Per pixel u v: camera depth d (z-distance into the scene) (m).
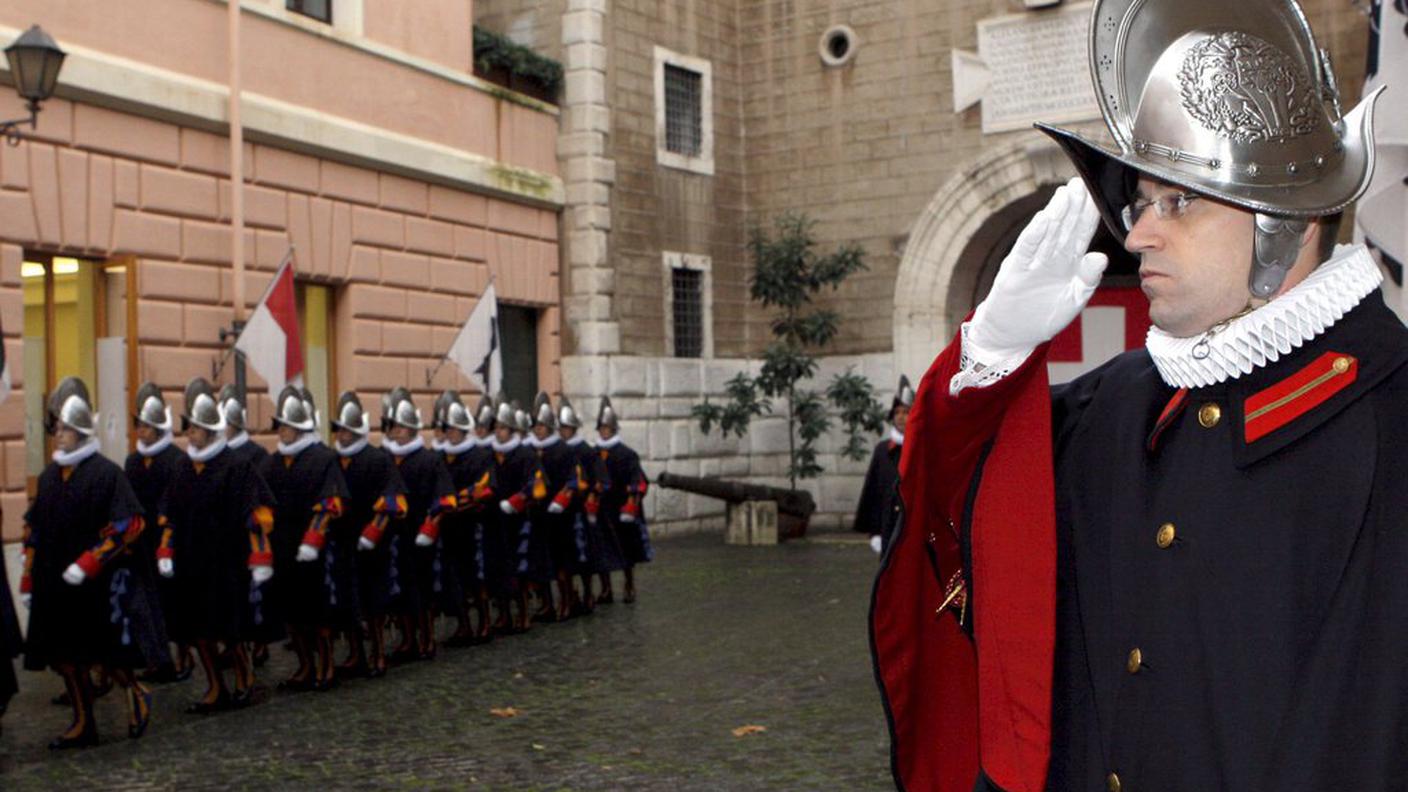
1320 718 1.57
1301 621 1.62
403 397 10.97
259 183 14.29
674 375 20.69
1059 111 19.73
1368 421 1.64
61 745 7.89
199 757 7.61
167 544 8.93
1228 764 1.62
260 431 13.95
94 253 12.45
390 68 16.22
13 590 11.43
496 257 18.16
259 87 14.24
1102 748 1.82
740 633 11.45
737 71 22.39
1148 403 1.89
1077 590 1.91
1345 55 17.66
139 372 12.70
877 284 21.25
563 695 9.16
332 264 15.27
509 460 12.23
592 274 19.36
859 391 20.19
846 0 21.58
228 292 13.82
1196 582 1.71
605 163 19.56
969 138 20.50
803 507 19.80
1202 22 1.76
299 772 7.20
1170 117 1.71
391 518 9.94
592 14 19.52
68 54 11.97
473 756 7.48
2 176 11.55
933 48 20.86
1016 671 1.90
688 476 19.48
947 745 2.12
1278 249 1.69
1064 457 1.98
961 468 2.03
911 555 2.08
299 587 9.56
